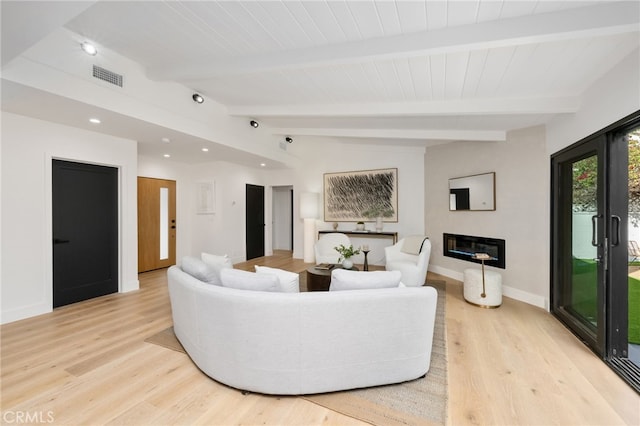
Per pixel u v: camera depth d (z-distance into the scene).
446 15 1.78
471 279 3.47
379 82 2.76
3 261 2.84
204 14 2.01
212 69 2.72
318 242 5.36
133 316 3.07
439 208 5.09
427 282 4.49
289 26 2.05
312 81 2.91
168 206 5.73
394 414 1.59
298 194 6.82
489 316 3.08
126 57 2.85
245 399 1.74
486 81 2.56
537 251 3.41
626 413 1.61
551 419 1.56
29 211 3.01
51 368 2.05
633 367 2.04
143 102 3.08
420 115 3.22
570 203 2.95
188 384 1.87
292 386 1.75
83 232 3.59
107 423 1.53
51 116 2.96
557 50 2.02
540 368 2.06
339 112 3.48
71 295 3.47
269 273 2.12
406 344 1.85
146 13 2.05
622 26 1.61
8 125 2.85
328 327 1.74
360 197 6.09
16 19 1.51
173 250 5.82
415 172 5.59
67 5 1.41
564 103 2.75
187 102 3.60
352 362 1.78
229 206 6.02
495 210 3.96
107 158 3.71
